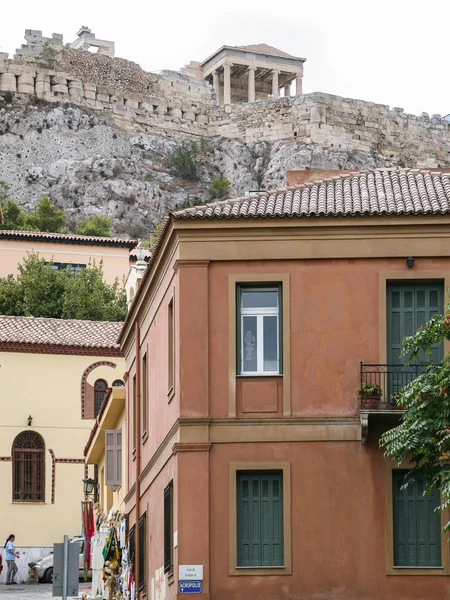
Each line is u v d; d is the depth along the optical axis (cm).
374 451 3812
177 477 3819
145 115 18912
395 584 3747
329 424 3828
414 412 3425
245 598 3753
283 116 18775
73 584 3500
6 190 17350
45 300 11225
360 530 3775
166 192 18012
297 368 3862
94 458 7194
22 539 8181
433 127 19638
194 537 3781
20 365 8331
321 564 3762
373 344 3866
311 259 3900
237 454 3825
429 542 3788
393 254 3878
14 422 8275
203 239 3916
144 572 4766
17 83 18312
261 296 3934
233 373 3866
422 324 3891
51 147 18012
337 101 18812
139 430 4988
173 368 4053
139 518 4959
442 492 3219
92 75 18762
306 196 4159
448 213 3862
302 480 3803
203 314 3891
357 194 4169
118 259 12138
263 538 3809
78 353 8431
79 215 17375
